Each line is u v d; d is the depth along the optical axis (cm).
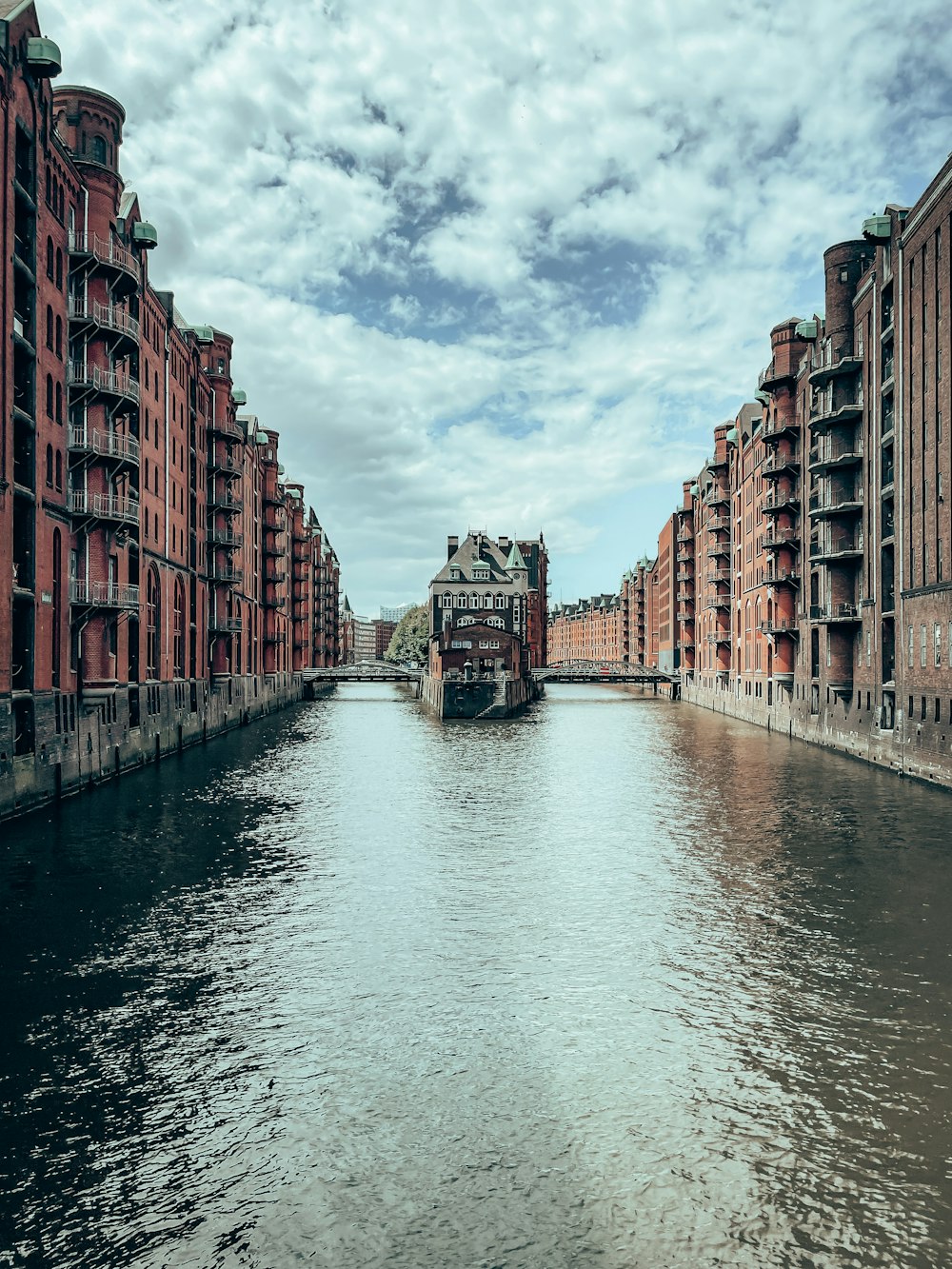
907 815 3219
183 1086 1311
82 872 2409
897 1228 1015
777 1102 1268
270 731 6825
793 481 6209
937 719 3803
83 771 3659
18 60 3164
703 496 10456
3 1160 1135
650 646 15662
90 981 1686
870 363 4694
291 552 10988
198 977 1709
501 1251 983
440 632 10262
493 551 11544
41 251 3375
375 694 13862
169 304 5228
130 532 4238
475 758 5116
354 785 4006
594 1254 979
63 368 3612
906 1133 1193
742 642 8256
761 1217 1035
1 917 2041
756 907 2131
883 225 4356
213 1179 1103
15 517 3175
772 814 3275
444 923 2025
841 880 2361
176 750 5194
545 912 2105
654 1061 1386
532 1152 1158
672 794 3762
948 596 3675
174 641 5372
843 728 5144
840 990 1645
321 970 1747
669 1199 1066
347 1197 1071
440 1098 1288
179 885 2306
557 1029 1498
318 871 2462
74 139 4053
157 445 4956
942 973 1719
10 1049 1419
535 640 14262
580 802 3603
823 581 5341
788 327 6153
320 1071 1359
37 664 3234
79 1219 1028
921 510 3994
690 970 1747
